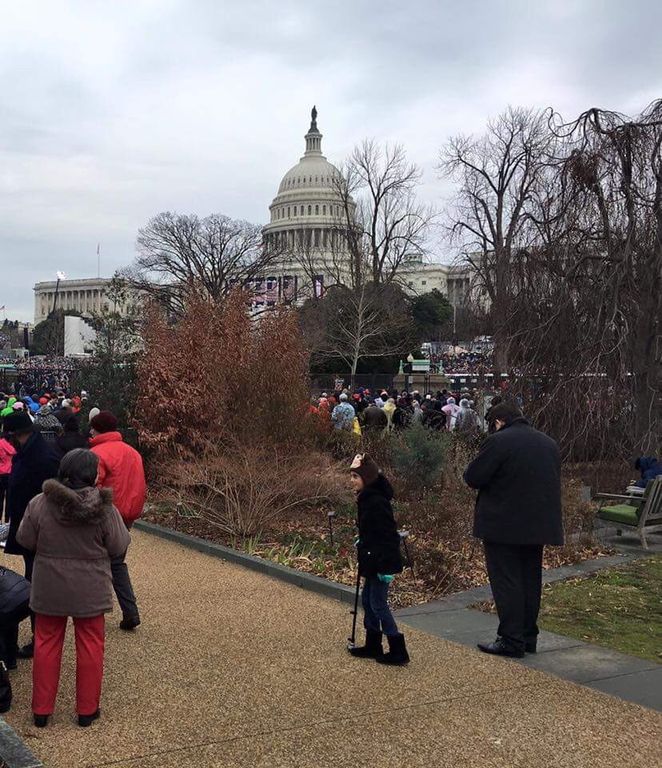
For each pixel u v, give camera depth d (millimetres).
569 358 12336
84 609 4105
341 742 4023
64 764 3711
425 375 41125
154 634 5848
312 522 10492
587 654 5688
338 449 13164
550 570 8391
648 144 12008
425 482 11500
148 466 12750
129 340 16766
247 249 67875
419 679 5020
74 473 4266
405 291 62469
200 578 7762
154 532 10102
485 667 5301
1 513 10555
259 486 10086
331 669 5164
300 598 7066
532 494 5496
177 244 66438
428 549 7945
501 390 12969
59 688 4742
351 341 50219
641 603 7164
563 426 11953
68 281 126688
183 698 4574
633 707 4617
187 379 12242
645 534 10383
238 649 5539
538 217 13586
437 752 3945
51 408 18312
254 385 11523
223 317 13094
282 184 117438
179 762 3750
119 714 4328
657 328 12047
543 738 4145
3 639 4691
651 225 12000
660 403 12000
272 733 4109
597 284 12305
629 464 12000
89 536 4180
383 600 5312
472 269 18875
